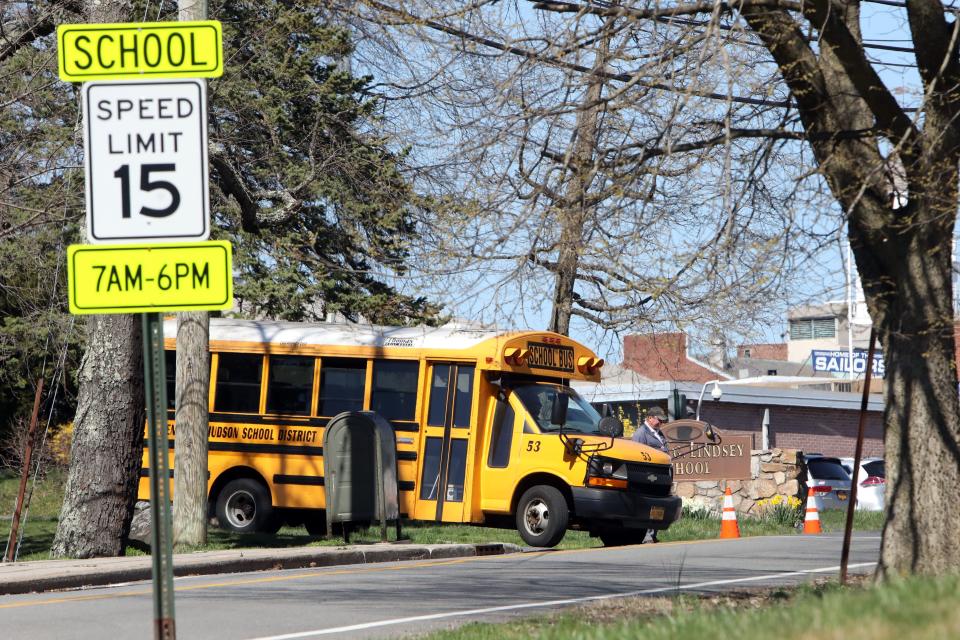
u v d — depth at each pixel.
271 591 22.38
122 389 29.72
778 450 47.47
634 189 17.83
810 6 16.36
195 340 31.75
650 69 17.59
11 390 58.25
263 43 36.28
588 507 32.62
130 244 11.32
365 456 32.34
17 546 29.25
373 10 19.12
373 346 35.62
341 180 37.75
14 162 32.47
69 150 32.97
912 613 10.98
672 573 25.06
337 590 22.45
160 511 11.09
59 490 57.66
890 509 18.72
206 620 18.66
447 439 34.31
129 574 25.59
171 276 11.31
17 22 31.75
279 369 36.72
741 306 17.75
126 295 11.27
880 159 17.20
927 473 18.33
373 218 35.69
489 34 18.41
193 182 11.39
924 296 18.05
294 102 37.88
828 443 79.56
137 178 11.37
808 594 18.53
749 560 28.12
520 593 21.77
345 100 36.88
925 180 16.84
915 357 18.33
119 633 17.47
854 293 17.55
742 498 47.66
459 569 26.38
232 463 36.81
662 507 33.84
